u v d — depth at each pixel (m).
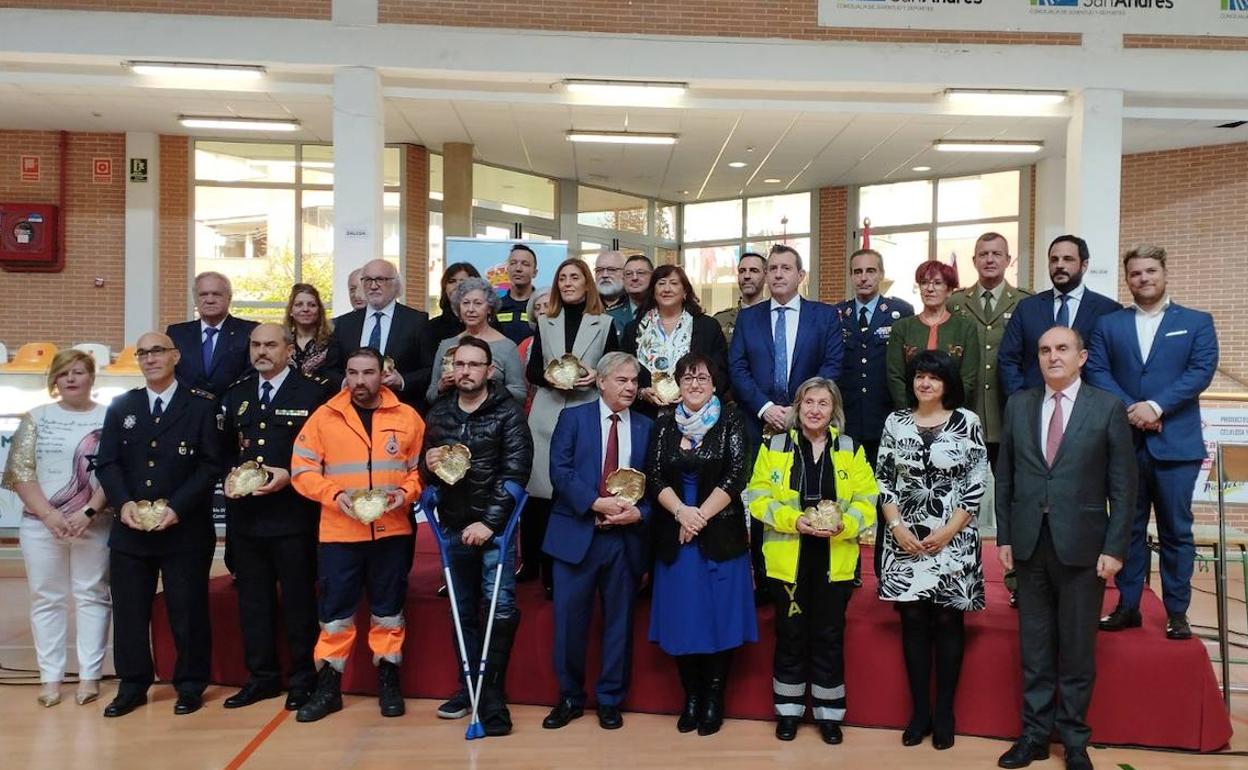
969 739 3.74
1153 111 8.57
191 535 4.04
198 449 4.06
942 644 3.64
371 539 3.89
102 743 3.64
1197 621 5.50
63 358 4.12
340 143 7.95
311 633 4.09
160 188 11.16
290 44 7.85
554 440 3.85
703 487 3.66
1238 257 10.81
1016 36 8.19
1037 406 3.52
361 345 4.64
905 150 11.06
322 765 3.42
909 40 8.19
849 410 4.84
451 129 10.28
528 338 4.93
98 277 10.99
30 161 10.90
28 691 4.31
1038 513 3.43
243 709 4.03
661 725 3.88
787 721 3.71
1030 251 12.08
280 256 11.57
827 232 13.69
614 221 14.11
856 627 3.90
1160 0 8.20
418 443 4.03
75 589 4.16
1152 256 3.92
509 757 3.51
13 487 4.08
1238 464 3.89
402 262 11.17
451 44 7.96
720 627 3.62
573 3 8.07
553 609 3.98
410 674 4.20
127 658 4.00
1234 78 8.19
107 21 7.71
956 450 3.55
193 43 7.77
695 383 3.71
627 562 3.77
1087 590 3.38
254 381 4.09
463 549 3.81
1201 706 3.61
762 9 8.14
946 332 4.38
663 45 8.09
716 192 14.18
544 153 11.47
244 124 10.22
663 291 4.30
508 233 12.52
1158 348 3.93
